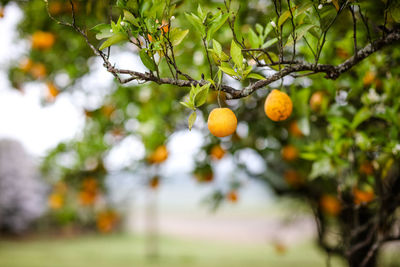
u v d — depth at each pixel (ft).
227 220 63.93
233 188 11.95
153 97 11.10
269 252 33.35
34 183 48.85
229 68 3.78
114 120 13.14
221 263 28.78
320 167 6.68
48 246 38.91
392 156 5.88
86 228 47.65
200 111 10.69
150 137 10.56
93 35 7.39
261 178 12.19
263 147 11.39
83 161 14.14
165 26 3.96
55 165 14.88
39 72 11.70
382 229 6.42
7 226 46.85
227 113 3.94
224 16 3.97
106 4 6.25
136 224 59.88
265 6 7.61
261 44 5.08
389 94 6.09
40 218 48.24
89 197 13.69
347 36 6.22
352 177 6.75
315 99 6.85
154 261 30.04
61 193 15.39
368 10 4.97
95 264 28.63
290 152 10.11
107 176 14.49
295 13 3.92
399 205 6.35
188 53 9.19
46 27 9.32
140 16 3.86
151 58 3.76
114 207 17.17
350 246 7.06
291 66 3.88
